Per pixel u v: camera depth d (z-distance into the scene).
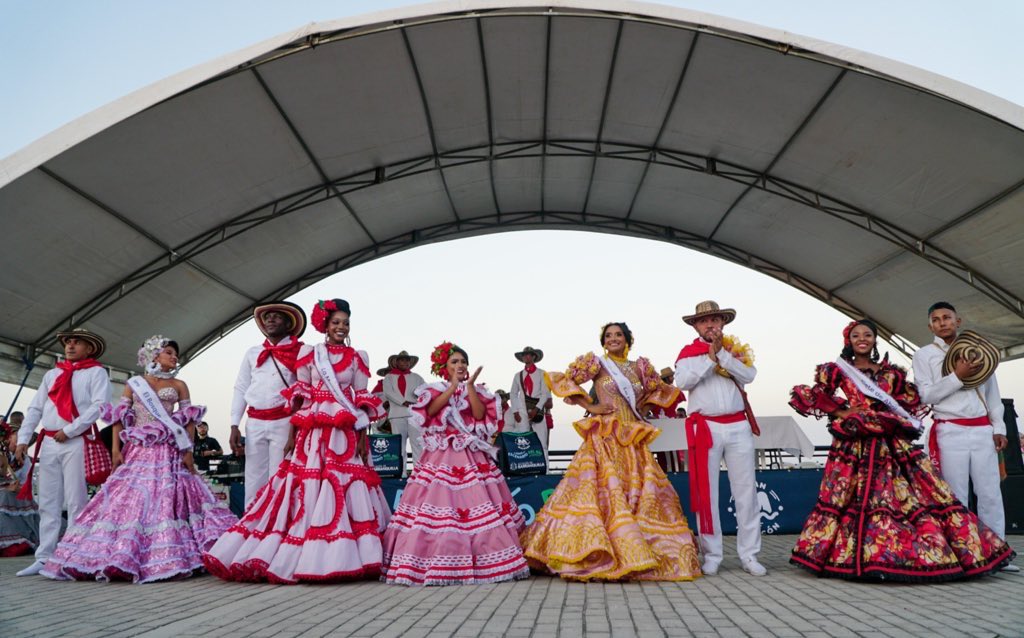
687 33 9.44
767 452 9.58
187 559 4.59
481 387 4.77
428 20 8.58
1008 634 2.54
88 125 8.06
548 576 4.33
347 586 4.04
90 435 5.35
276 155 10.96
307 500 4.30
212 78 8.23
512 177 14.07
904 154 10.30
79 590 4.12
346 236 14.61
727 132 11.48
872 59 8.34
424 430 4.60
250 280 14.28
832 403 4.27
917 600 3.30
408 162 12.55
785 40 8.52
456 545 4.12
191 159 10.02
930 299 13.41
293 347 5.21
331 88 9.99
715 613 3.05
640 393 4.78
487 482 4.53
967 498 4.41
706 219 14.78
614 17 8.70
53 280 10.55
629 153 12.77
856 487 4.09
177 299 13.20
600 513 4.19
